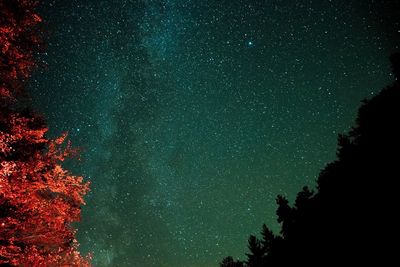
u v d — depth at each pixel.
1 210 7.26
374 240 1.75
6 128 7.34
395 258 1.64
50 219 7.86
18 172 7.14
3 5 6.57
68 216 8.23
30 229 7.71
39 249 7.91
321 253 2.03
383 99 2.08
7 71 7.09
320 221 2.13
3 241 7.30
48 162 7.93
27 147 7.96
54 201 7.95
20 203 7.43
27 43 7.29
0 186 6.65
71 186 7.94
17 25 6.89
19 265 7.46
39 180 7.56
